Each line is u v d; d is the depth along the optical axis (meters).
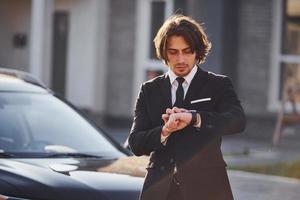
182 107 5.27
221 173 5.18
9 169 6.22
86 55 20.67
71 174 6.23
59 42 21.28
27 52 22.78
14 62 23.11
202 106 5.26
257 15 18.88
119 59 20.45
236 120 5.14
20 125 7.23
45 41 19.56
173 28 5.15
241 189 12.04
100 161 6.84
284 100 17.61
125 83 20.38
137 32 20.17
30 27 22.70
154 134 5.18
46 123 7.35
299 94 18.41
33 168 6.29
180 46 5.16
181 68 5.21
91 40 20.55
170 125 5.00
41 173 6.16
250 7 18.86
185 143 5.15
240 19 18.83
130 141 5.38
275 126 18.64
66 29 21.16
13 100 7.45
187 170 5.13
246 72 18.91
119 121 20.47
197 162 5.13
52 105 7.61
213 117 5.06
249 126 18.91
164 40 5.18
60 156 6.94
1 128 7.13
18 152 6.91
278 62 18.83
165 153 5.25
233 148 16.77
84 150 7.17
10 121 7.21
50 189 5.92
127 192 6.04
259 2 18.86
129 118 20.33
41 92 7.77
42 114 7.43
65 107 7.69
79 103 20.83
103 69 20.58
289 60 18.77
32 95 7.64
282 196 11.52
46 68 19.62
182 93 5.29
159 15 19.88
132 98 20.28
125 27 20.34
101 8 20.47
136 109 5.47
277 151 16.58
